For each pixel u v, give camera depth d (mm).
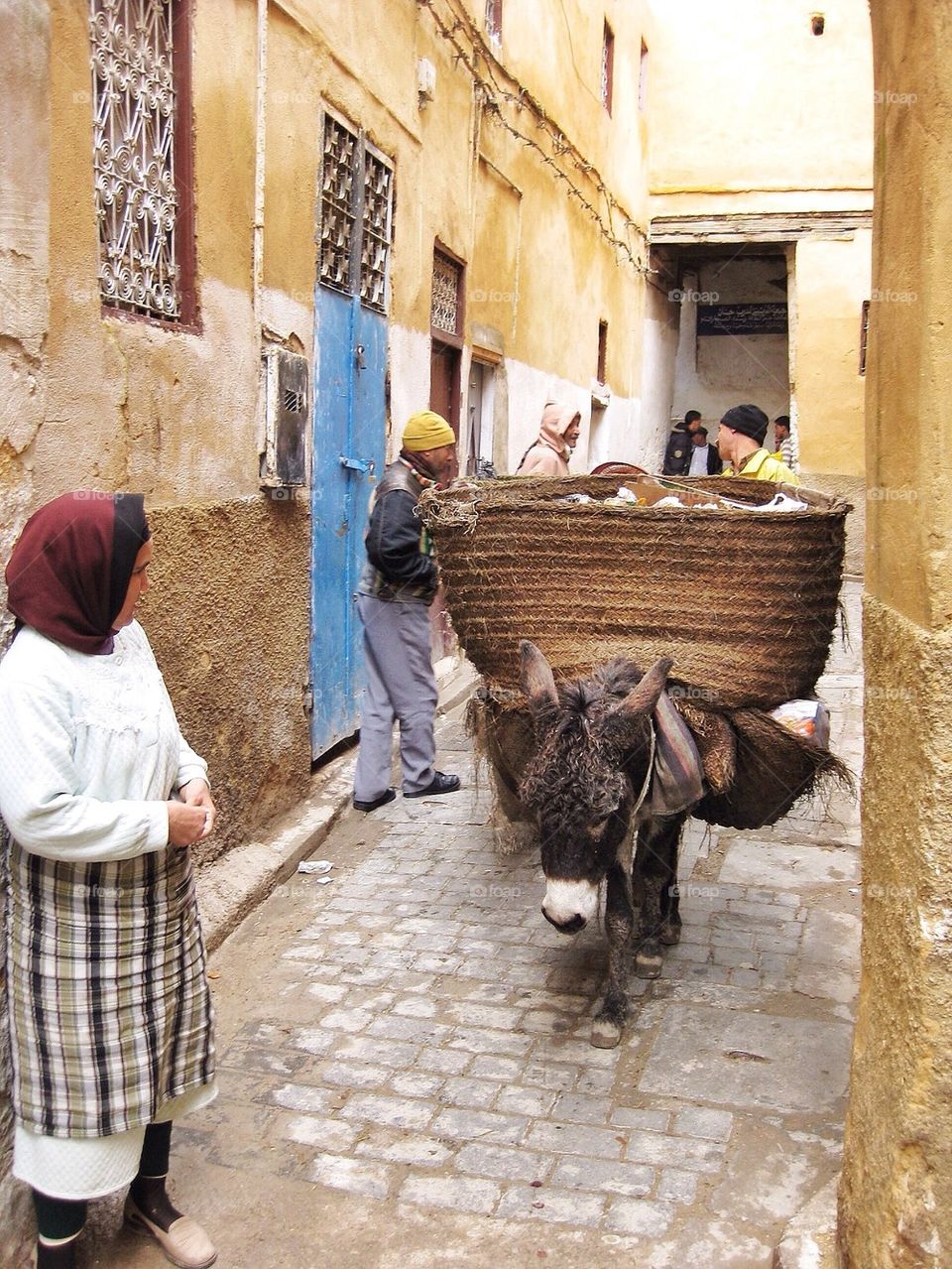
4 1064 2678
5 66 2654
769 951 4426
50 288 3420
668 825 4129
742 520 3516
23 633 2498
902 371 2266
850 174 15031
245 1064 3666
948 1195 2137
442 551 3898
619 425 15062
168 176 4320
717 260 18438
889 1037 2311
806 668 3758
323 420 5820
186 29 4328
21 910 2559
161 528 4188
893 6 2322
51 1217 2617
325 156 5754
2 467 2740
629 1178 3115
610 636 3705
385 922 4688
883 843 2404
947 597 2066
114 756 2529
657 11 15555
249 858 4969
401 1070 3635
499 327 9555
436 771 6199
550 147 10945
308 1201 3049
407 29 6848
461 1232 2928
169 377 4215
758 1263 2801
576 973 4254
